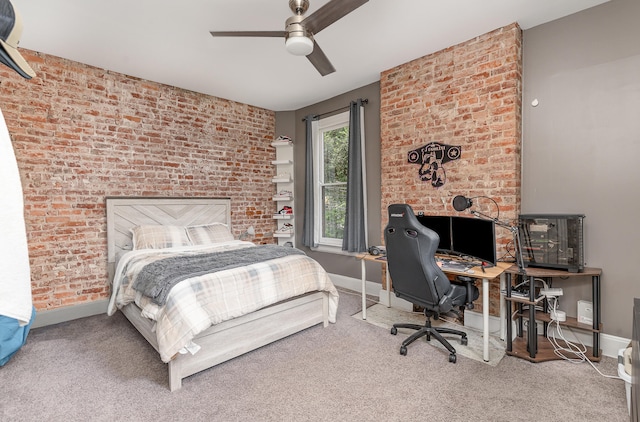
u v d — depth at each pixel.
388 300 3.54
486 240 2.48
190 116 4.16
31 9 2.36
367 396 1.91
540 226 2.47
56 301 3.15
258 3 2.32
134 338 2.74
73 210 3.26
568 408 1.78
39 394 1.93
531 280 2.30
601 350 2.38
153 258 2.84
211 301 2.12
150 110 3.80
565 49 2.54
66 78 3.20
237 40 2.86
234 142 4.63
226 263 2.54
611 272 2.36
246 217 4.79
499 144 2.74
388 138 3.59
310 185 4.68
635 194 2.26
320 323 3.02
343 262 4.42
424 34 2.80
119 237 3.53
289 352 2.47
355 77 3.76
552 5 2.39
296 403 1.85
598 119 2.40
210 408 1.80
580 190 2.48
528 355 2.33
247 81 3.86
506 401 1.85
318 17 1.91
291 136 5.10
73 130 3.25
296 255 2.94
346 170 4.43
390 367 2.24
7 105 2.90
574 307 2.52
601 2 2.36
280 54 3.14
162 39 2.83
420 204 3.31
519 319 2.67
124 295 2.71
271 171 5.12
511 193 2.68
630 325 2.29
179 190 4.06
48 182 3.11
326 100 4.56
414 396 1.90
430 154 3.21
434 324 3.04
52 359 2.36
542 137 2.66
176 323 1.95
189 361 2.06
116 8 2.37
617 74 2.32
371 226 4.01
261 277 2.45
